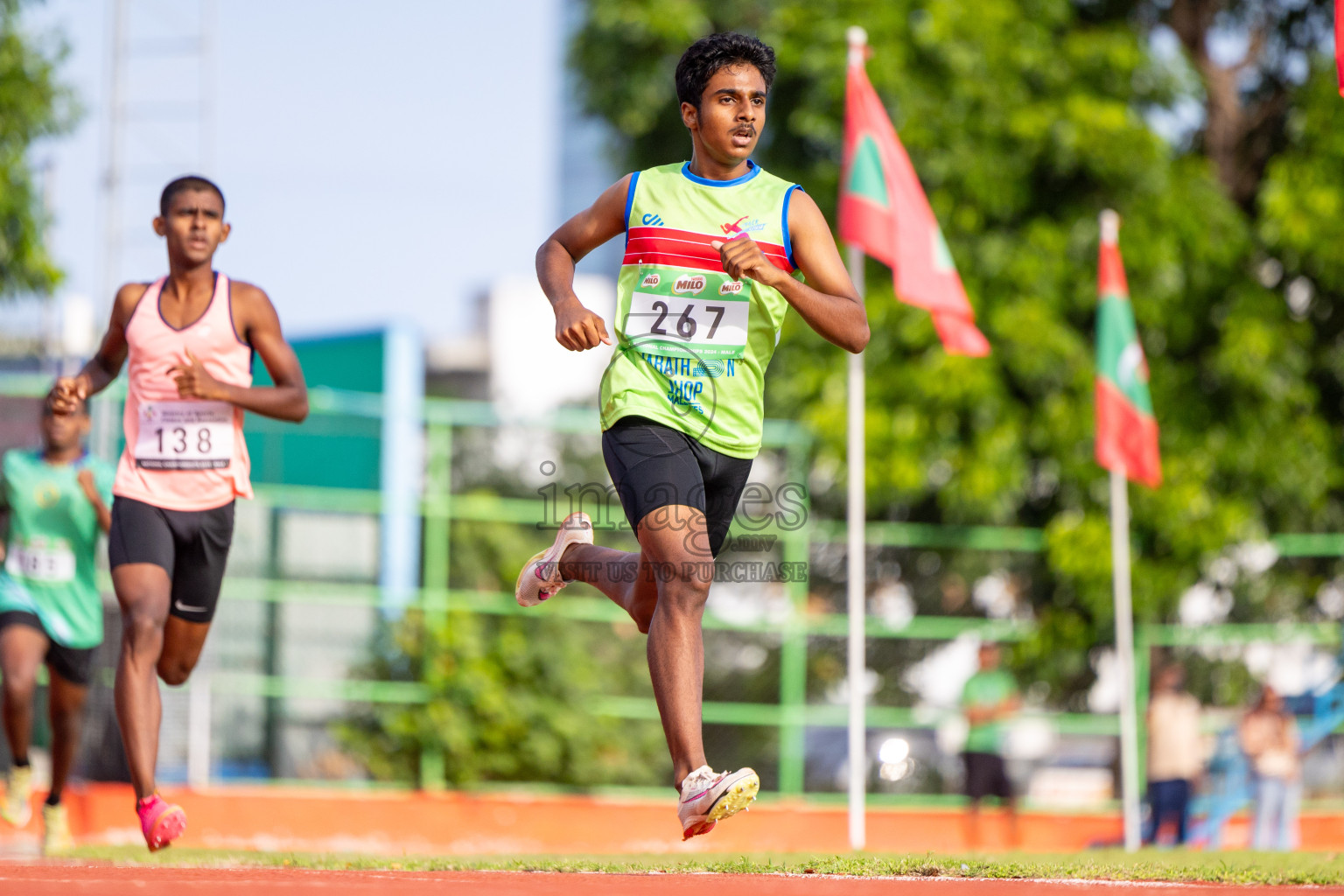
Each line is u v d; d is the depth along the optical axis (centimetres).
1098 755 4994
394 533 4547
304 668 4216
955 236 5056
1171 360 5281
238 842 3691
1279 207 5150
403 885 1026
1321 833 4550
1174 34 5791
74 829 3562
